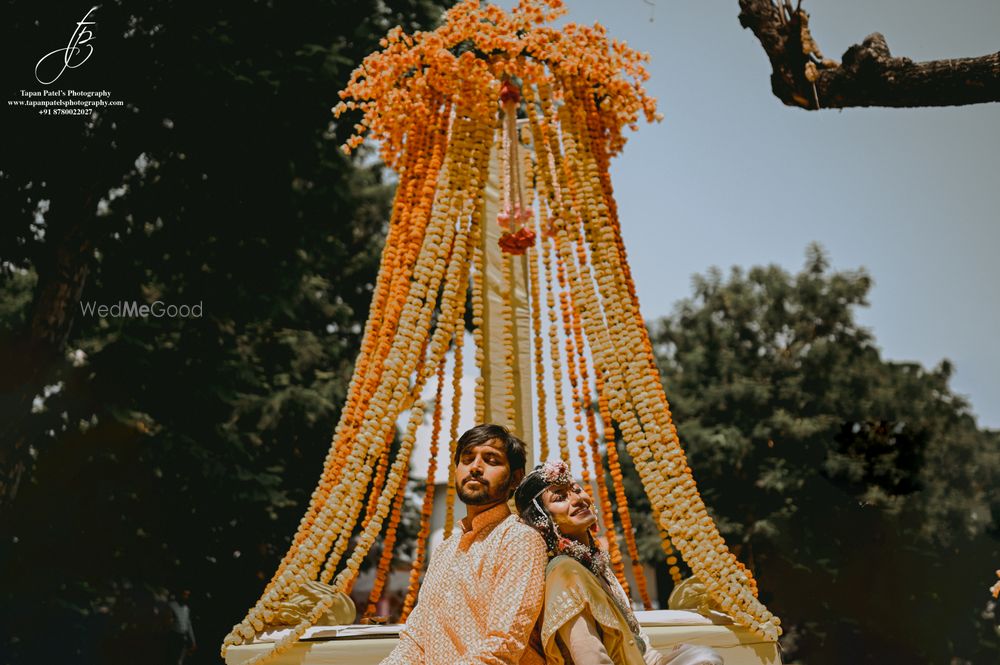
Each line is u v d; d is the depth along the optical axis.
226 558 11.49
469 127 4.02
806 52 4.32
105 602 10.21
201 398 10.21
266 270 10.48
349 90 4.15
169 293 10.69
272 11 9.38
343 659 3.14
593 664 2.25
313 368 12.52
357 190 12.77
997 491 16.72
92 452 9.78
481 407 4.44
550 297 4.55
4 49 8.35
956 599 15.41
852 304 18.27
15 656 9.20
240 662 3.15
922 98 4.16
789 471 15.69
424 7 9.85
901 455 15.70
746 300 18.19
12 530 9.05
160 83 8.84
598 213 3.95
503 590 2.40
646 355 3.78
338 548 3.38
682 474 3.54
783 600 15.28
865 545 15.23
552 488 2.64
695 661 2.46
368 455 3.49
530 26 4.12
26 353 8.89
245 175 9.72
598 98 4.42
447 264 4.30
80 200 9.08
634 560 4.25
